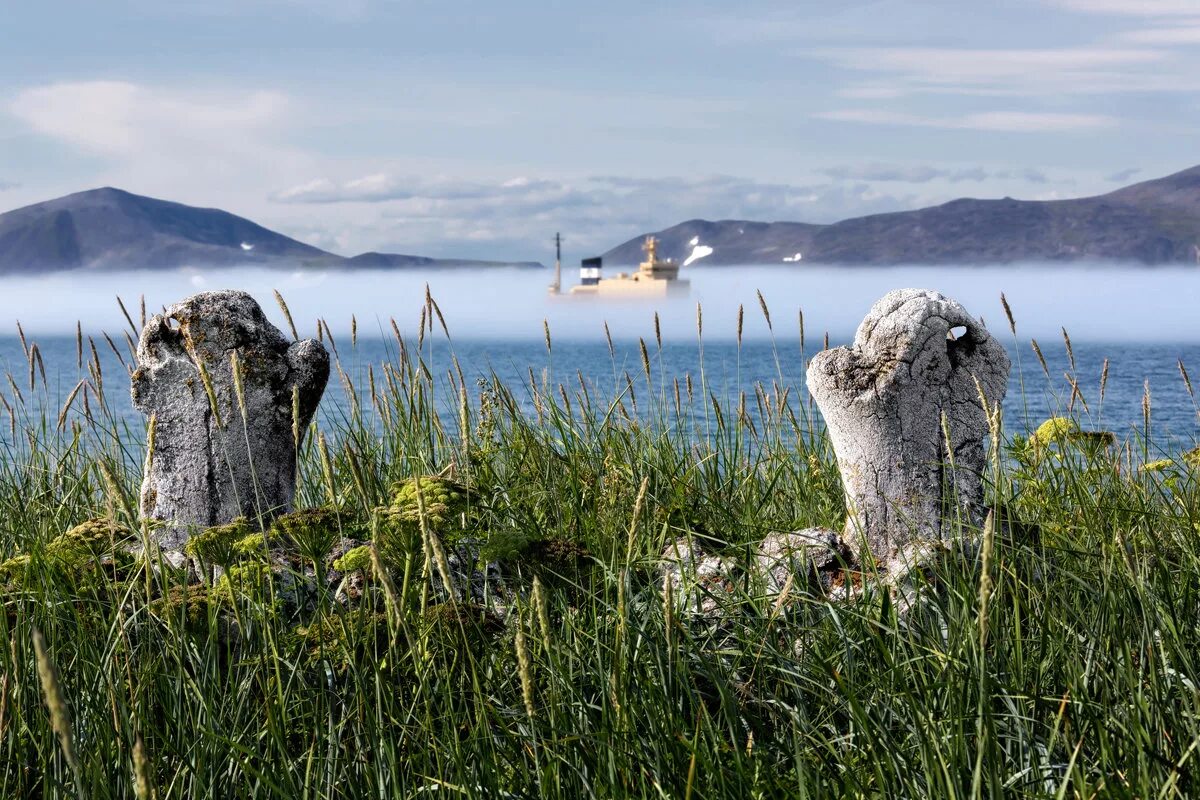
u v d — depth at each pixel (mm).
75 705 3910
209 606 4066
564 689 3828
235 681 4184
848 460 5406
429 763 3707
